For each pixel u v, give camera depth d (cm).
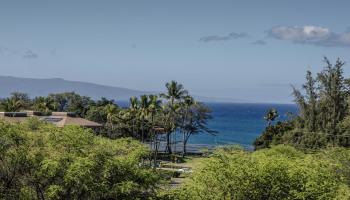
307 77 7356
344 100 7162
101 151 2289
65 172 2188
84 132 2506
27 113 7169
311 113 7225
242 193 2339
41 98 11831
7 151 2206
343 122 6856
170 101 9856
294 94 7425
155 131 10062
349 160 3009
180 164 7812
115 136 9712
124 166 2278
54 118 7231
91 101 14162
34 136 2330
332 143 6662
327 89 7175
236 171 2336
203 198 2345
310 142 6925
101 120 11300
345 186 2380
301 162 2603
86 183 2141
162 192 2378
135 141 2592
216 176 2344
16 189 2233
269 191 2344
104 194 2198
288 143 7275
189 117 10594
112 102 13550
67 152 2283
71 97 14038
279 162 2425
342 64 7219
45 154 2250
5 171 2212
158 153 10088
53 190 2116
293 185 2359
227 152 2544
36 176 2211
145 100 9381
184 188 2389
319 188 2297
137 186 2270
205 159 2438
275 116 10225
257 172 2339
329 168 2664
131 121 10038
